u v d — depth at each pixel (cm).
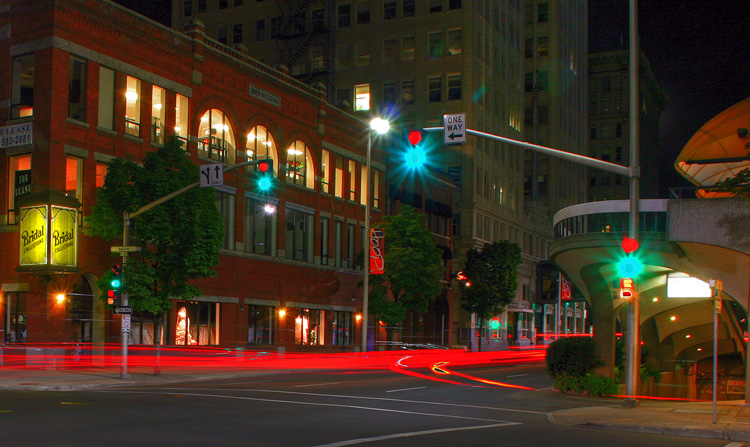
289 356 4444
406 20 8206
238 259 4519
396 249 5062
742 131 3012
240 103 4616
